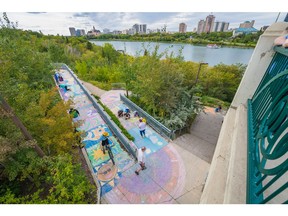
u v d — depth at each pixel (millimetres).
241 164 2051
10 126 4363
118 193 5211
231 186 1810
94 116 9773
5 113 3912
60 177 4414
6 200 4020
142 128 7582
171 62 10125
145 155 6812
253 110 2865
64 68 20812
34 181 5090
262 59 3123
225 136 2982
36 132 5234
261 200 1397
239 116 3115
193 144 7996
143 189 5316
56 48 24141
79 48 49594
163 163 6359
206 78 19938
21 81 7078
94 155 6848
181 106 10203
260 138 1771
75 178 4824
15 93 4957
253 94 3406
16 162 4457
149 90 9375
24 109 5160
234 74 20672
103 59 36969
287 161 1089
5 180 5188
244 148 2305
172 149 7141
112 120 8742
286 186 1088
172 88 9984
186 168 6129
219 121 12188
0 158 3736
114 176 5820
